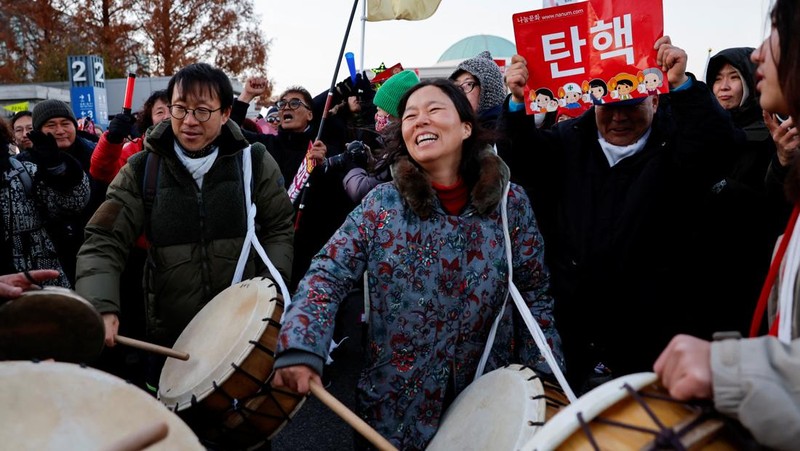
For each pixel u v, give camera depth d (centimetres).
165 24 3167
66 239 362
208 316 277
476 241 228
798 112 136
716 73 366
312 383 199
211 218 293
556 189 304
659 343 286
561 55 281
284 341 201
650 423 130
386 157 250
